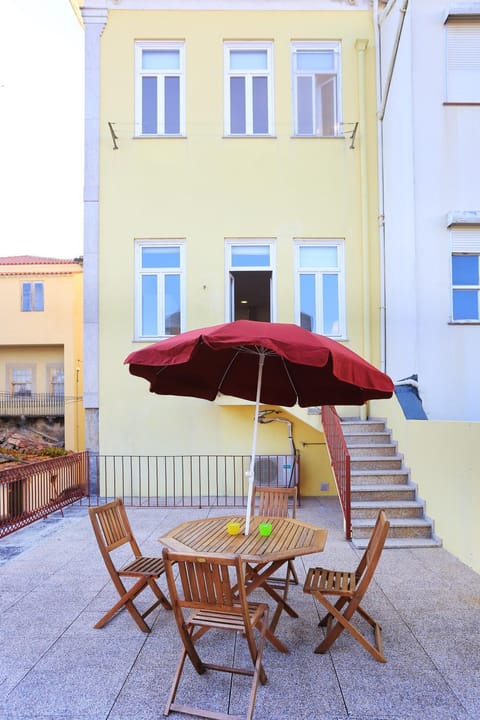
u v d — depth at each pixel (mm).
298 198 9117
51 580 4785
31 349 19938
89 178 9031
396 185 8438
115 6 9180
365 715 2740
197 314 8984
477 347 7602
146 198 9039
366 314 8961
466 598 4316
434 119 7715
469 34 7770
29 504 6949
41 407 19438
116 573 3803
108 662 3285
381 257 9039
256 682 2740
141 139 9086
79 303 19250
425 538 5996
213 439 8820
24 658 3340
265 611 3172
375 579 4770
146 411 8820
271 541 3664
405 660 3299
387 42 8805
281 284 9031
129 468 8781
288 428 8805
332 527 6656
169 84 9312
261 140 9148
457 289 7715
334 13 9305
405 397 7340
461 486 5293
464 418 7539
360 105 9188
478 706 2818
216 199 9070
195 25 9219
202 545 3539
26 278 19391
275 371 4801
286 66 9234
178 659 3314
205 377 4895
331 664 3252
